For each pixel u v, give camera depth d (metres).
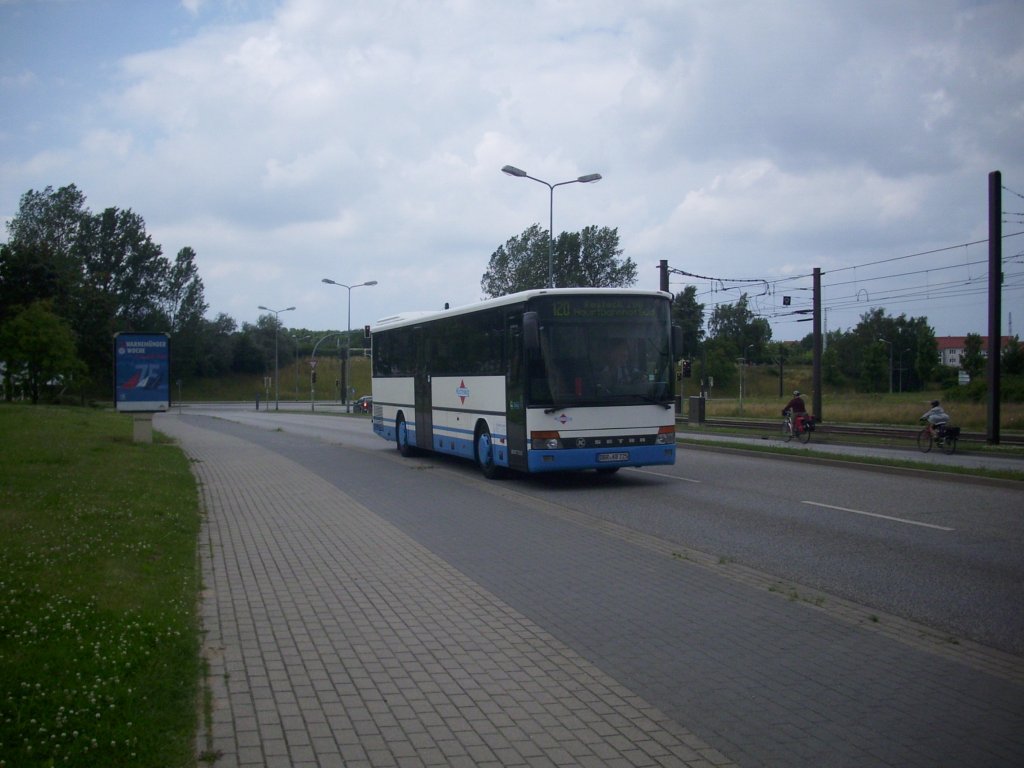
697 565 9.62
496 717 5.29
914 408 51.16
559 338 15.96
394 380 24.39
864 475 18.12
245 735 4.94
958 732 5.09
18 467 15.17
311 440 31.14
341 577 9.09
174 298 103.06
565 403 15.80
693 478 17.80
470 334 18.72
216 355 111.62
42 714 4.72
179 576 8.39
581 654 6.55
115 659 5.62
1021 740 4.98
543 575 9.19
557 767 4.60
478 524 12.42
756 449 22.95
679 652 6.61
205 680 5.80
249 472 19.48
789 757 4.75
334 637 6.93
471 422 18.67
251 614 7.61
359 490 16.34
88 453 18.55
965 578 8.95
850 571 9.30
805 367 105.94
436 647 6.70
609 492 15.81
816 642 6.85
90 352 71.56
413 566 9.63
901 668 6.24
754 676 6.07
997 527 11.83
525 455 15.88
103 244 95.81
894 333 96.81
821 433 34.50
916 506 13.70
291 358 121.50
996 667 6.27
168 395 24.45
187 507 12.95
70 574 7.73
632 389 16.19
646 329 16.41
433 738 4.95
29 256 65.44
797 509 13.52
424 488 16.64
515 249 65.88
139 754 4.44
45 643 5.84
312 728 5.06
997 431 28.36
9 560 8.06
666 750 4.83
